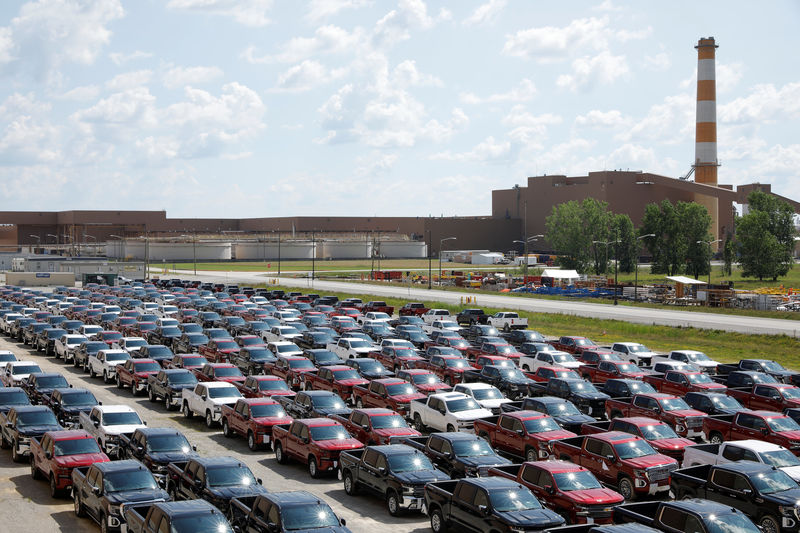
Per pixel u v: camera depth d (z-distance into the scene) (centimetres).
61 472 2389
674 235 17362
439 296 11106
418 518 2253
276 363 4328
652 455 2373
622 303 10062
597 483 2044
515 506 1878
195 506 1762
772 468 2084
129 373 4166
